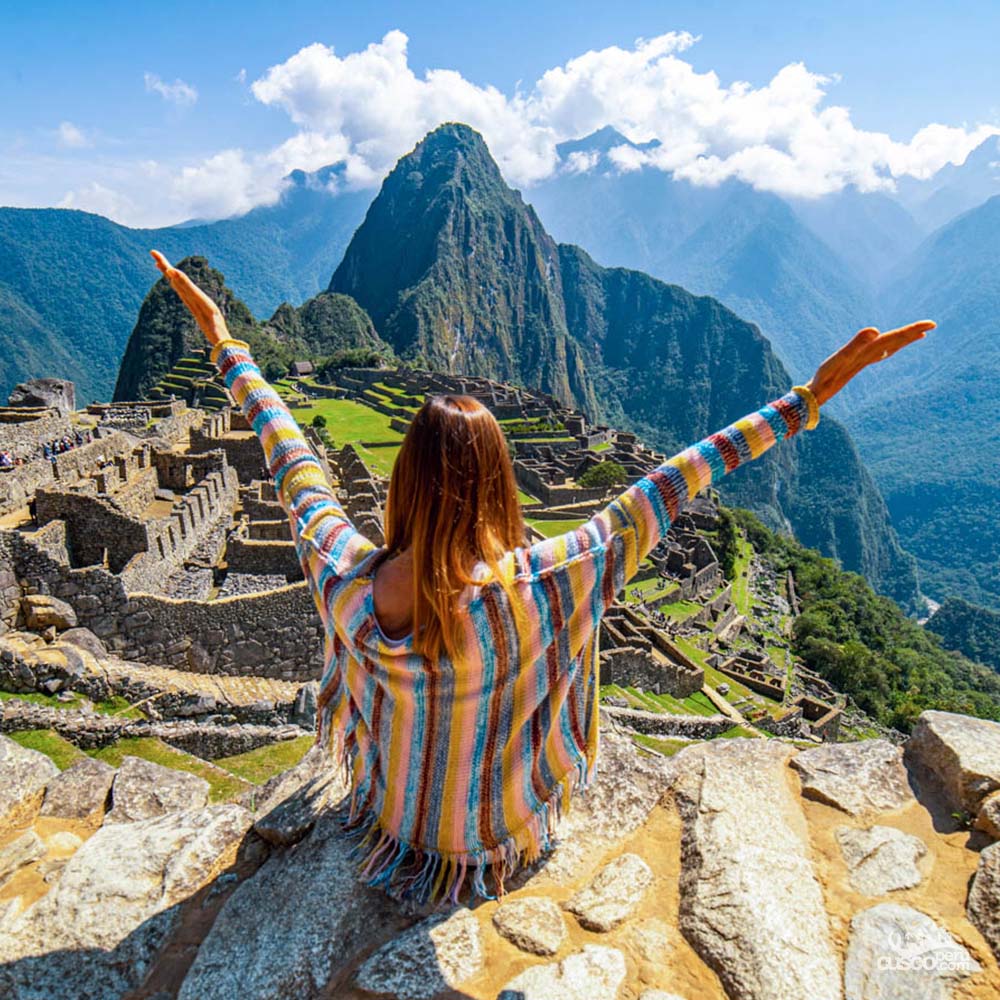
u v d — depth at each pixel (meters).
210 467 26.89
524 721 3.22
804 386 3.49
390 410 113.81
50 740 10.66
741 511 129.38
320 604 3.28
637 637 35.19
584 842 4.11
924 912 3.43
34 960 3.67
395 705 3.23
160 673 15.34
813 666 69.31
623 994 3.19
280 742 11.95
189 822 4.48
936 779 4.23
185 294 4.30
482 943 3.43
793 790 4.35
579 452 94.25
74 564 19.38
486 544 2.91
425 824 3.42
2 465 24.69
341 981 3.32
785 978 3.14
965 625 148.38
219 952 3.50
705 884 3.66
